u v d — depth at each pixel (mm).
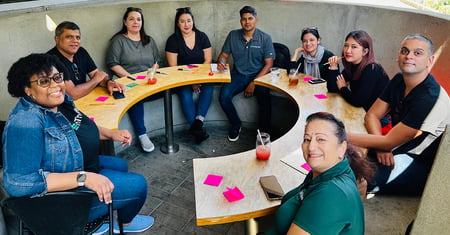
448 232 1333
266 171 1631
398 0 3668
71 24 2555
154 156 3227
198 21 3826
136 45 3285
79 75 2768
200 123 3365
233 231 2258
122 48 3256
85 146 1706
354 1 3561
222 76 3006
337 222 1054
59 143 1548
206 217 1347
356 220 1098
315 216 1062
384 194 1967
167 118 3162
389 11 3088
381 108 2129
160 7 3621
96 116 2223
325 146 1157
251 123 3793
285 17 3684
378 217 1808
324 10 3484
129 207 1972
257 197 1450
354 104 2418
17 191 1404
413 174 1898
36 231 1443
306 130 1215
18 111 1477
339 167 1156
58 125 1555
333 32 3520
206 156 3229
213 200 1436
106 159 2053
